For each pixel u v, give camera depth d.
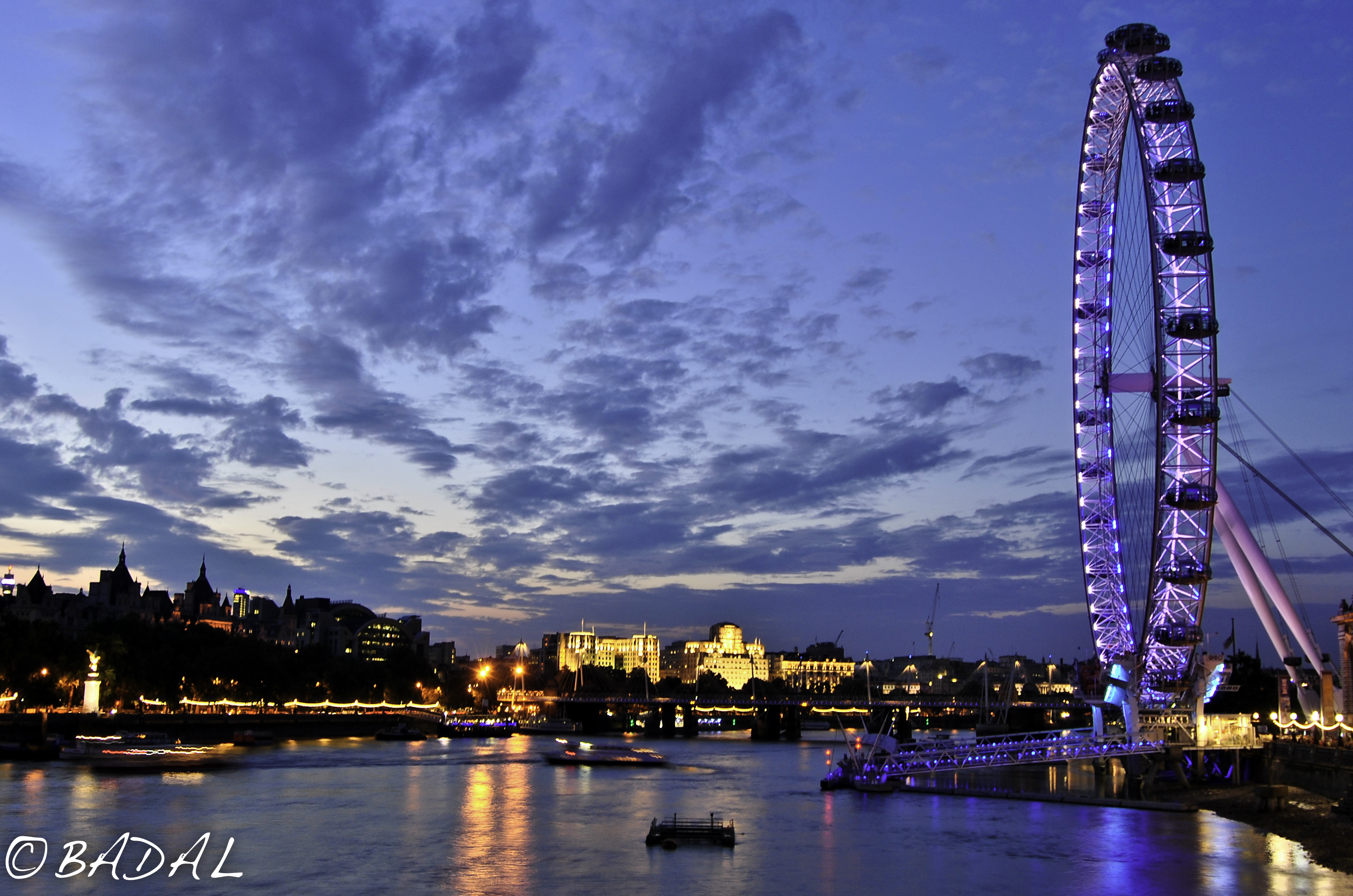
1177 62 160.38
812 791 194.50
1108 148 181.12
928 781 194.62
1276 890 110.69
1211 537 166.00
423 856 125.81
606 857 126.31
